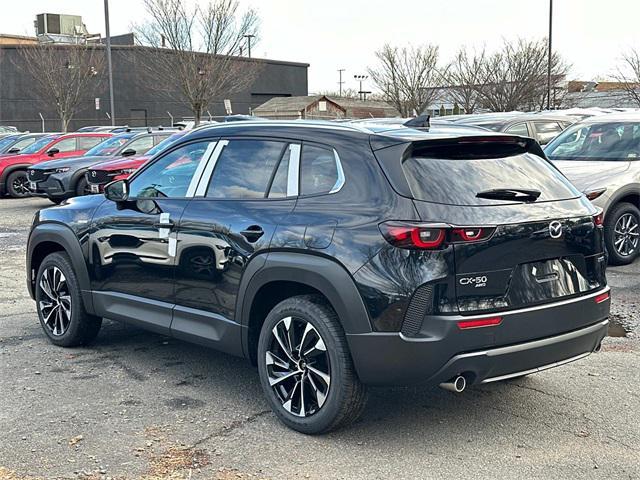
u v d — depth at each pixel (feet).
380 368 13.80
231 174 17.16
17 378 18.65
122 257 19.06
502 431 15.37
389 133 15.02
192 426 15.65
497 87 114.32
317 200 15.16
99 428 15.52
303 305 14.92
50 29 161.79
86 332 20.90
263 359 15.79
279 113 170.40
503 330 13.82
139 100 164.66
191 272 17.22
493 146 15.64
